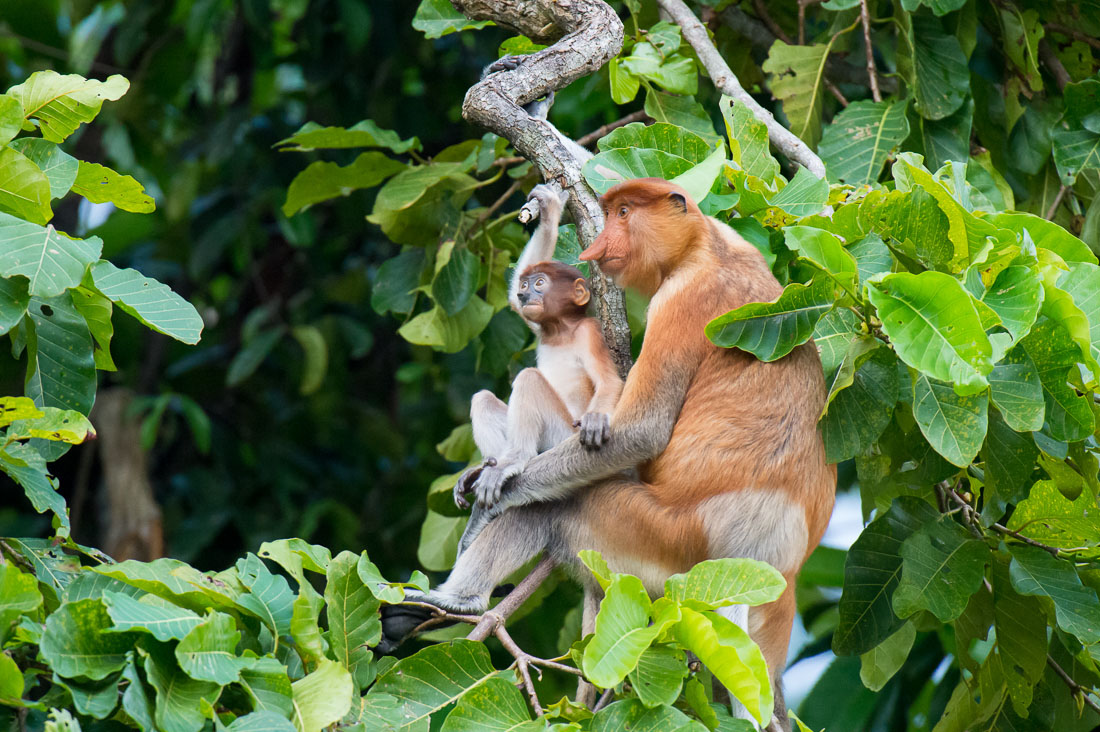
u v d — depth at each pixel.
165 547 16.72
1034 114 12.36
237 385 17.77
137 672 5.84
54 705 5.96
